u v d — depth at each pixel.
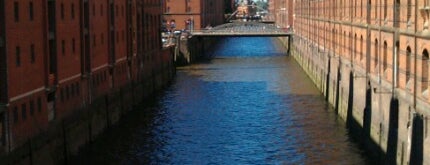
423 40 32.69
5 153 34.09
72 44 46.38
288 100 69.44
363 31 49.47
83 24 48.97
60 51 43.38
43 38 40.44
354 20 54.00
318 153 45.41
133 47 67.31
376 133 43.41
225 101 69.12
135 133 53.00
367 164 42.25
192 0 152.25
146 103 69.12
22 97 36.72
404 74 36.81
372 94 45.53
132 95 66.06
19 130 36.19
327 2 72.88
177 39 110.19
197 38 127.88
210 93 75.50
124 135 52.34
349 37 56.19
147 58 74.88
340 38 61.94
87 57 50.06
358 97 50.72
